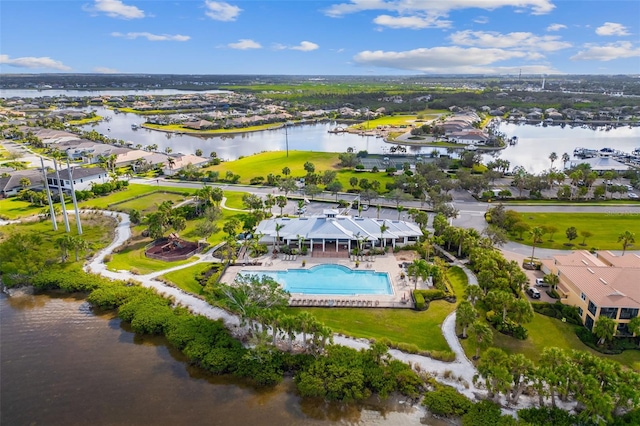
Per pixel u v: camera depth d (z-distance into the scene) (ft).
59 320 290.35
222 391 223.71
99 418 205.77
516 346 251.60
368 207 522.06
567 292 295.28
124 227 453.58
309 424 202.28
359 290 322.96
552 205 524.52
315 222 407.44
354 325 275.39
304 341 248.11
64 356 252.62
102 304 297.94
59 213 494.59
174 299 304.71
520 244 407.03
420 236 400.67
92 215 490.08
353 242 398.62
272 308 270.05
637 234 428.97
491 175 623.77
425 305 295.48
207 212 449.48
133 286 317.83
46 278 328.08
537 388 199.62
